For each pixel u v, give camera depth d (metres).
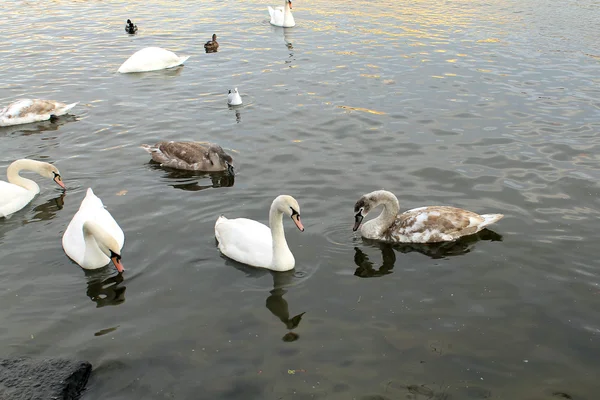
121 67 24.48
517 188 14.19
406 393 8.20
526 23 31.27
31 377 8.30
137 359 8.89
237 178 15.07
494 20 32.03
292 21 31.66
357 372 8.59
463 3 36.50
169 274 11.06
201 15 34.91
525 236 12.13
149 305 10.16
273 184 14.65
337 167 15.49
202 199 13.98
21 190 13.97
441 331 9.42
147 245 11.98
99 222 11.95
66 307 10.12
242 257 11.41
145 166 16.02
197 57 26.59
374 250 11.92
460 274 10.95
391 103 20.22
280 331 9.48
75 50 27.75
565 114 19.12
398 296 10.32
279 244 11.09
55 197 14.35
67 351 9.06
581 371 8.59
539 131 17.73
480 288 10.51
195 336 9.38
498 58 25.30
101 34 30.64
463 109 19.61
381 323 9.62
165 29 31.66
